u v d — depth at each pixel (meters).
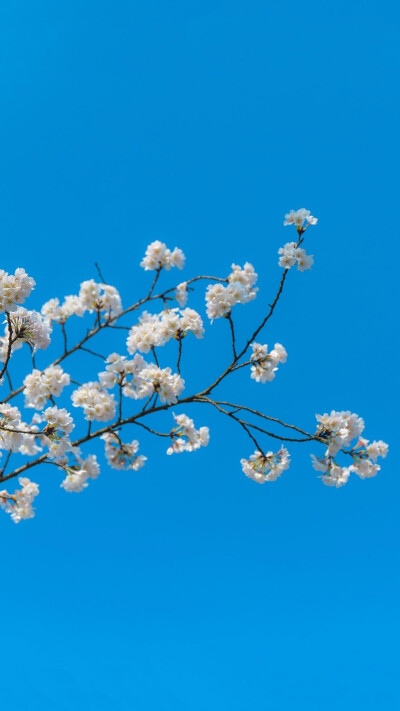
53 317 6.56
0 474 5.05
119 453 5.62
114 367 5.02
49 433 4.58
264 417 4.95
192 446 5.39
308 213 4.91
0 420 4.70
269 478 5.30
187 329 5.18
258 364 5.36
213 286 5.08
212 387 5.15
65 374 4.82
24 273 4.29
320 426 4.84
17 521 5.86
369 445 5.02
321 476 4.93
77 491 4.88
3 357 5.71
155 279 6.31
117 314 6.43
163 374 5.04
